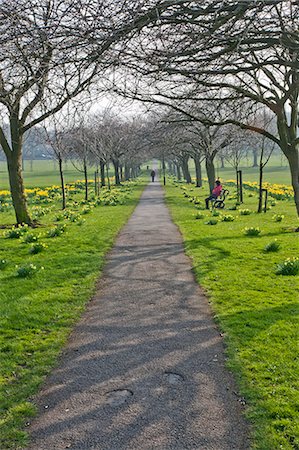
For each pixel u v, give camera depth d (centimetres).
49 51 352
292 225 1517
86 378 457
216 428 364
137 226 1605
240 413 384
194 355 505
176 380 448
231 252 1056
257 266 912
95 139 3438
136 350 524
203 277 838
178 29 407
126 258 1042
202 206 2347
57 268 940
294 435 348
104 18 348
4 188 4366
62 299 722
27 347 536
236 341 532
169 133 2434
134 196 3209
